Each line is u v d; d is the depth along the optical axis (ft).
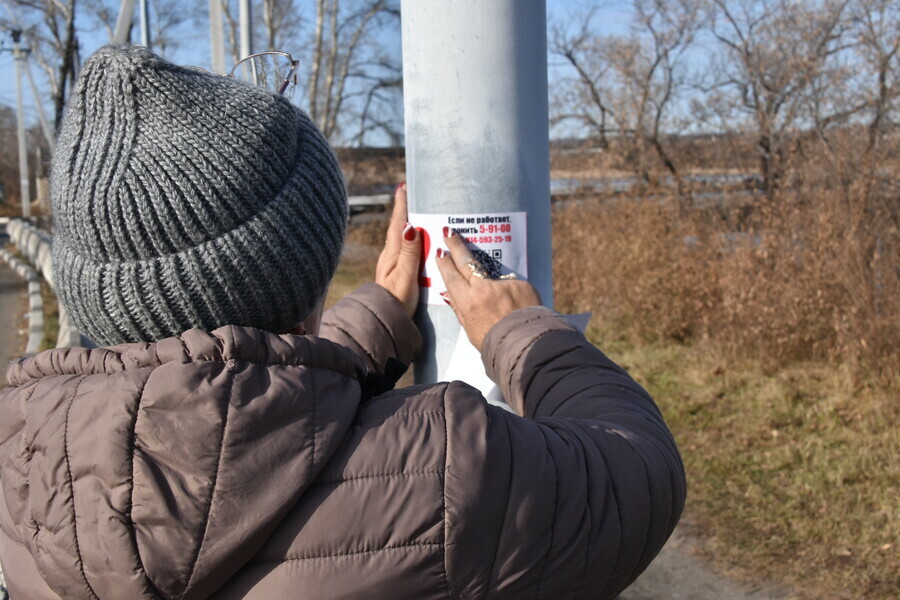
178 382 2.90
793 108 29.63
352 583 3.01
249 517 2.90
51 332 30.63
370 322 5.40
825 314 19.42
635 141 35.99
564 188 32.71
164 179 2.93
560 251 28.22
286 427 3.00
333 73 65.21
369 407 3.35
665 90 39.65
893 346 17.06
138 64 2.96
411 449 3.18
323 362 3.22
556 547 3.31
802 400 18.06
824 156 21.61
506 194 5.49
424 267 5.65
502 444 3.28
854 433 16.16
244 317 3.19
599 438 3.64
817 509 13.70
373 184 63.21
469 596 3.19
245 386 2.96
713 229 24.29
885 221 19.04
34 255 49.24
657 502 3.67
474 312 4.98
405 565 3.05
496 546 3.19
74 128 3.03
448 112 5.45
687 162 35.86
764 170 30.27
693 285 23.02
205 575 2.88
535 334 4.45
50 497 2.94
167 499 2.84
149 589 2.82
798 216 20.29
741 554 12.75
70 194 3.01
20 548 3.18
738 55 34.96
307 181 3.28
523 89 5.46
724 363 20.48
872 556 12.23
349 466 3.12
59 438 2.97
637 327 24.38
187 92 3.02
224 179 3.00
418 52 5.52
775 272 20.42
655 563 12.76
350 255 47.60
